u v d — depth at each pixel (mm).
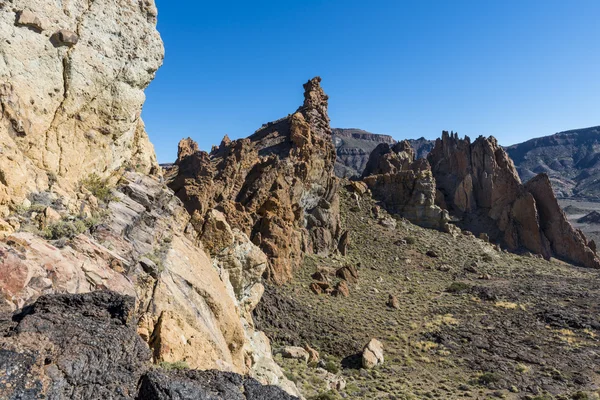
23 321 6203
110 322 7320
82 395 5664
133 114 15406
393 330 49062
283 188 65062
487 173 118062
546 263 96250
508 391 34344
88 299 7547
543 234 107188
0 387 4875
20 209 9359
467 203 116375
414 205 109188
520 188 111562
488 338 47094
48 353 5723
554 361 41156
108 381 6129
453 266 84812
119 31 14453
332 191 84125
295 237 66250
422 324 52125
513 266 89188
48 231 9516
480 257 92188
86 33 13148
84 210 11656
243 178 63188
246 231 53188
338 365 38500
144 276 11758
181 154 82062
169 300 12148
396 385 33938
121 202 14297
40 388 5184
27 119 10766
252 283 25984
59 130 12188
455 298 64562
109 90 14117
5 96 10164
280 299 49719
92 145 13633
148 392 6258
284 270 57562
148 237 14070
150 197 16469
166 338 9797
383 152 147500
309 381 30547
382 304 58781
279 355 35531
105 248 10656
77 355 5957
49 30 11758
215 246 22062
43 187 10742
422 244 93312
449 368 39312
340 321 49469
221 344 13727
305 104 98000
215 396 6773
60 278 8391
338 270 66625
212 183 53625
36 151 11078
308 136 81500
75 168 12727
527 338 47062
